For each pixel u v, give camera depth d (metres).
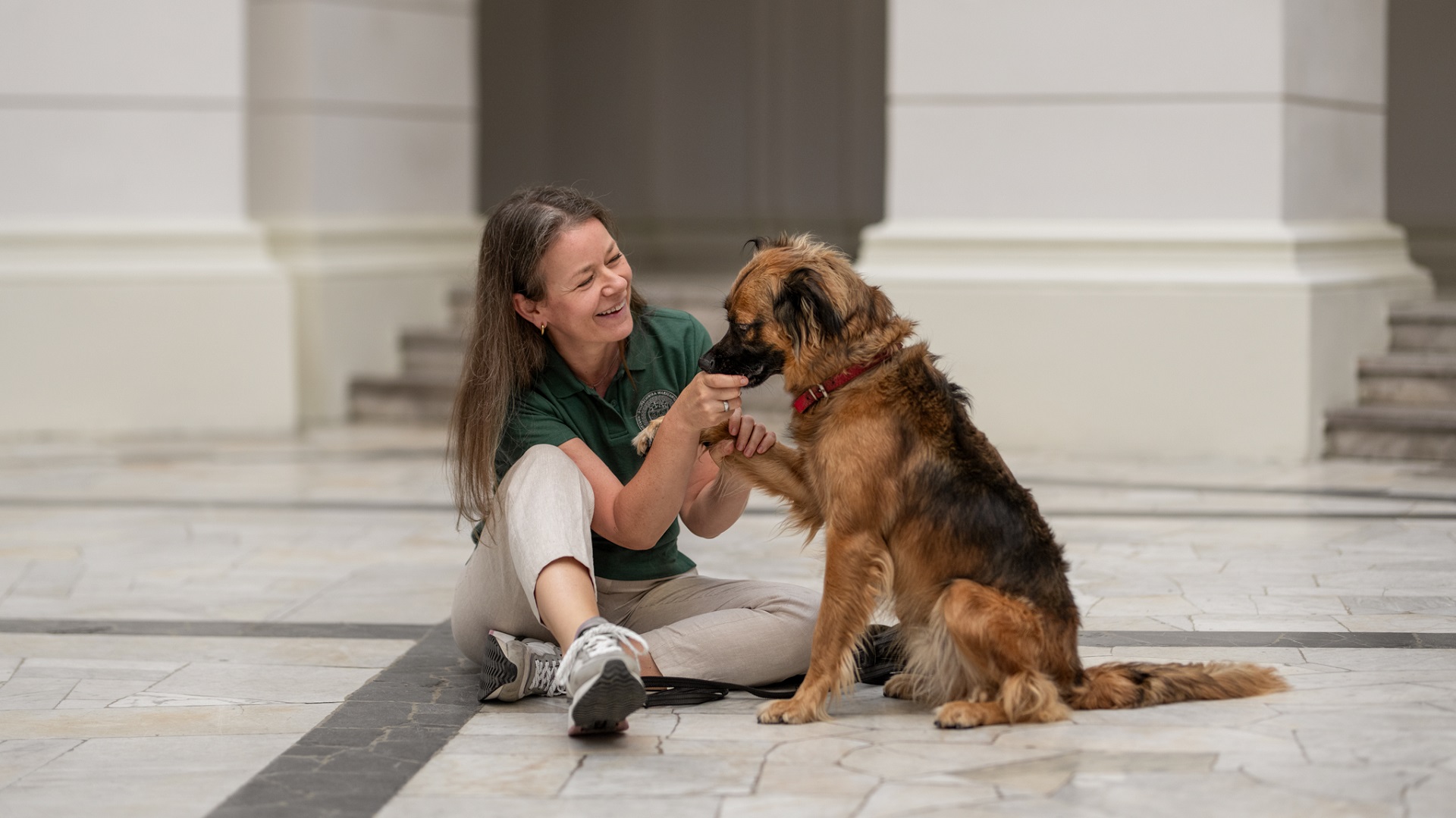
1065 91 10.48
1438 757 3.90
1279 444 9.84
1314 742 4.05
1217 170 10.13
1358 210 11.24
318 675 5.11
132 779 4.00
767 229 16.83
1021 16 10.55
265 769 4.06
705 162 16.94
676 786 3.83
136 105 11.93
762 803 3.69
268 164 12.74
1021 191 10.64
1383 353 10.73
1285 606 5.86
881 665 4.90
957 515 4.29
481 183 17.50
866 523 4.32
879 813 3.59
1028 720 4.25
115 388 11.93
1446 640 5.26
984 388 10.61
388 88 13.17
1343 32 10.84
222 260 12.07
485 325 4.58
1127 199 10.38
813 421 4.39
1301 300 9.71
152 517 8.45
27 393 11.82
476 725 4.45
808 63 16.58
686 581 4.93
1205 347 10.00
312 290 12.40
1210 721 4.27
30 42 11.79
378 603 6.31
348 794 3.84
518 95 17.31
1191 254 10.10
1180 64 10.17
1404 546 7.06
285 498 9.06
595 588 4.64
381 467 10.30
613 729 4.27
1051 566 4.35
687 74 16.91
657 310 4.99
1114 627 5.58
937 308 10.68
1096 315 10.27
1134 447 10.24
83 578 6.86
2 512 8.63
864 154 16.47
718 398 4.25
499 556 4.57
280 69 12.59
